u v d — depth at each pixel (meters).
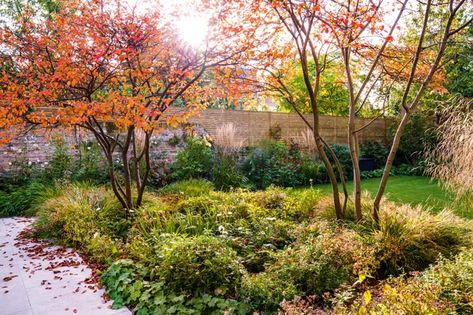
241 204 5.01
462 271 2.47
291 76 4.80
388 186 8.23
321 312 2.35
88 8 3.98
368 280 3.04
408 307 2.01
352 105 4.34
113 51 3.84
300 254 3.04
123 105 3.78
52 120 3.69
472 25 7.05
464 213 4.86
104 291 2.93
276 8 3.67
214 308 2.50
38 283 3.12
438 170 4.93
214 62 4.46
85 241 4.04
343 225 4.05
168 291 2.67
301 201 5.32
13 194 6.35
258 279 2.73
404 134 11.61
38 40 4.03
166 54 4.48
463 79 9.73
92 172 7.34
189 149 8.45
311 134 9.82
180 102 6.44
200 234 4.05
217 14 4.05
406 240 3.37
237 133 9.70
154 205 5.23
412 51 4.81
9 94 3.79
